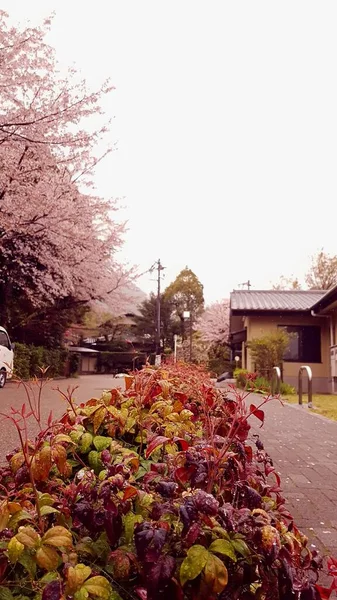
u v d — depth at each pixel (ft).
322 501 12.10
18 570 4.30
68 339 97.91
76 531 4.83
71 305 72.33
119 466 5.02
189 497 4.37
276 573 4.25
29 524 4.40
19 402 28.99
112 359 128.26
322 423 24.80
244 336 68.69
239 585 4.22
